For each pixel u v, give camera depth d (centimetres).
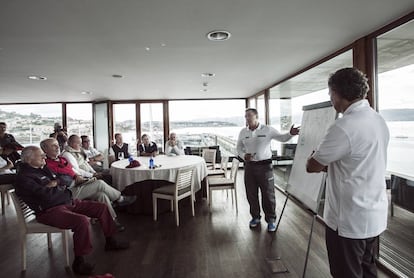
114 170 374
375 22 213
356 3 180
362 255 128
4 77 400
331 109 198
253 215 316
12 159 413
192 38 245
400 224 232
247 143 312
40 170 240
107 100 709
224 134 793
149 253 256
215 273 219
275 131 296
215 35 241
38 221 232
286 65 358
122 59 311
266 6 183
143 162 416
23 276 222
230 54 301
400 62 218
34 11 183
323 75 343
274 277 212
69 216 227
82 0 169
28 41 243
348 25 219
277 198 444
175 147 530
